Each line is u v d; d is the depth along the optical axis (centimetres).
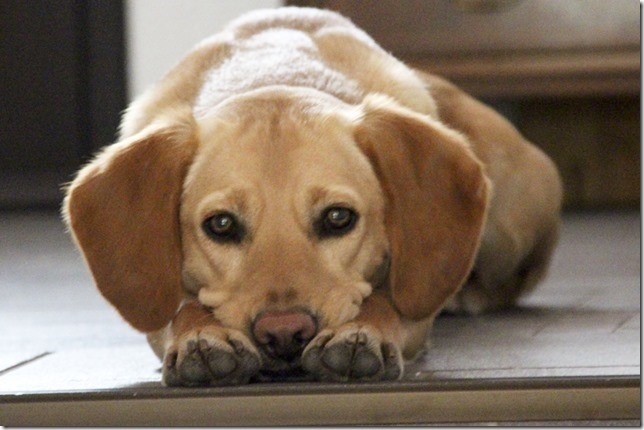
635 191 846
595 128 844
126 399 249
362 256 270
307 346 249
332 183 266
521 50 741
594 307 407
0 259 587
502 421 245
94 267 274
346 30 345
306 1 743
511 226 399
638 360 291
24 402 252
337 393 245
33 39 838
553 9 738
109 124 835
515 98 770
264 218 261
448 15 741
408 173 279
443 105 400
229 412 245
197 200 269
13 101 846
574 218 760
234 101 290
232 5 793
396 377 255
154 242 273
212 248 266
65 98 843
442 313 400
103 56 825
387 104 291
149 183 275
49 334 365
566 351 309
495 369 279
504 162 401
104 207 275
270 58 319
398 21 743
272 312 249
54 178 848
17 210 844
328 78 311
